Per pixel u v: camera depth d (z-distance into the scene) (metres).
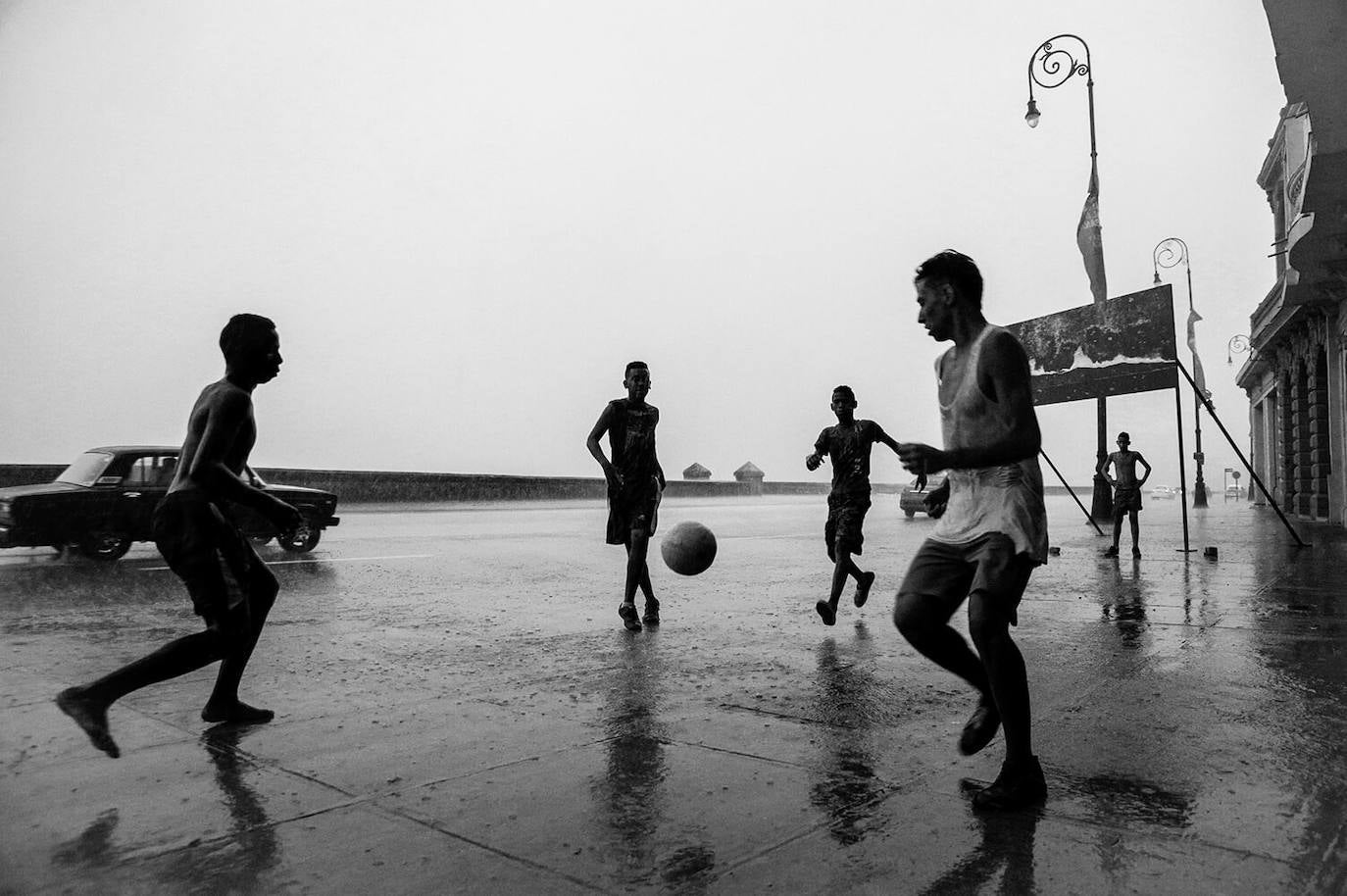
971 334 3.28
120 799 3.06
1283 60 7.16
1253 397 39.66
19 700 4.56
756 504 41.00
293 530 3.99
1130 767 3.35
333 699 4.52
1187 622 6.64
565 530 18.47
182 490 3.81
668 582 9.68
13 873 2.46
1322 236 13.62
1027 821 2.80
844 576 6.71
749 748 3.65
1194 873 2.40
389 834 2.73
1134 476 12.23
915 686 4.76
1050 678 4.86
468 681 4.92
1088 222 18.77
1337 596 7.99
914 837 2.68
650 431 6.84
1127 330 12.46
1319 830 2.70
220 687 4.05
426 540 15.66
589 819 2.86
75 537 11.61
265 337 4.01
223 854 2.59
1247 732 3.79
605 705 4.39
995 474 3.16
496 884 2.38
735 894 2.31
